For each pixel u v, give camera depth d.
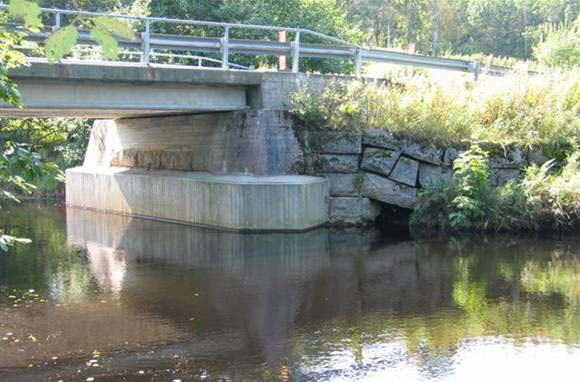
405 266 11.64
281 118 16.41
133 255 13.01
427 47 70.12
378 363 6.71
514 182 16.11
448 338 7.54
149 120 20.22
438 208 16.03
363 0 70.12
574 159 16.20
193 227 16.75
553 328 7.93
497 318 8.35
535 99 18.14
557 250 13.21
